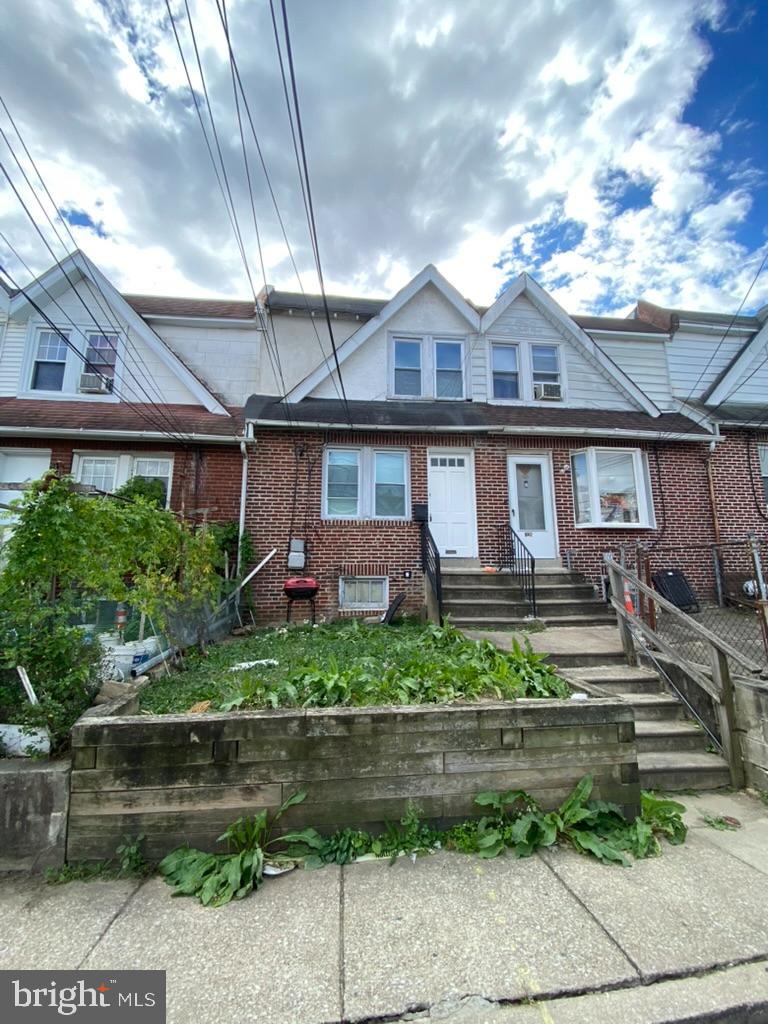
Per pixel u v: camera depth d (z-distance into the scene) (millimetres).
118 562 4227
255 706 3162
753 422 10172
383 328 10500
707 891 2428
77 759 2695
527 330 10898
